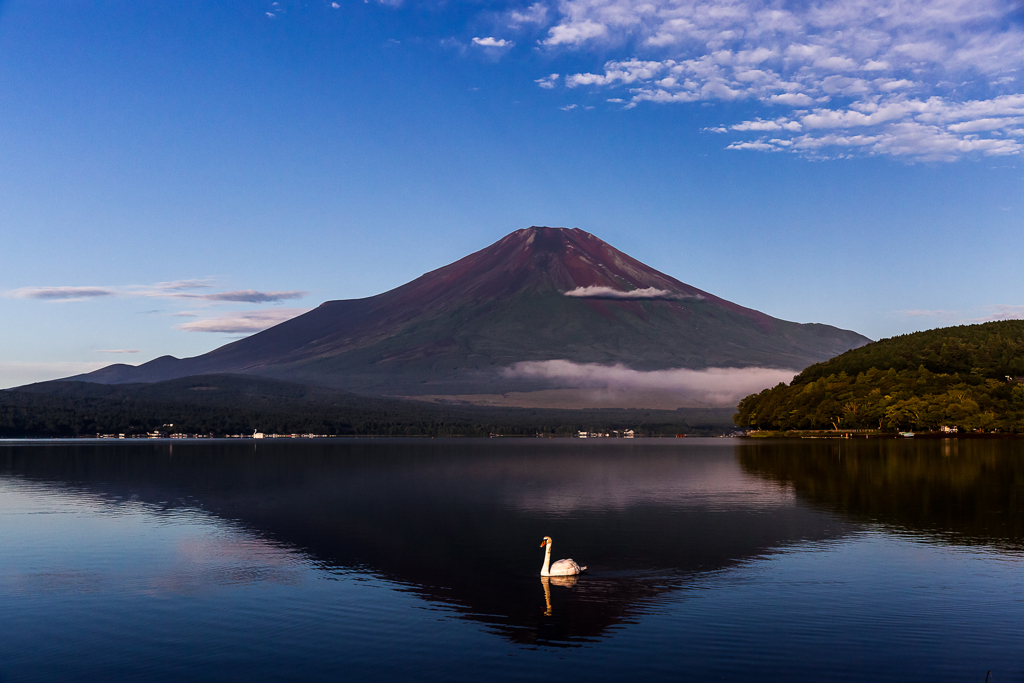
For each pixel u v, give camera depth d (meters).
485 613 34.69
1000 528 55.50
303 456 169.00
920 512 63.69
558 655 29.56
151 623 33.56
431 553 47.81
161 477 105.12
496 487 88.75
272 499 76.38
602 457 161.38
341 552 48.28
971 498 73.12
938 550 47.44
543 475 107.62
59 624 33.50
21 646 30.80
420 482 96.62
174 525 59.19
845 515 62.34
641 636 31.52
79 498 77.56
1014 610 34.47
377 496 79.56
